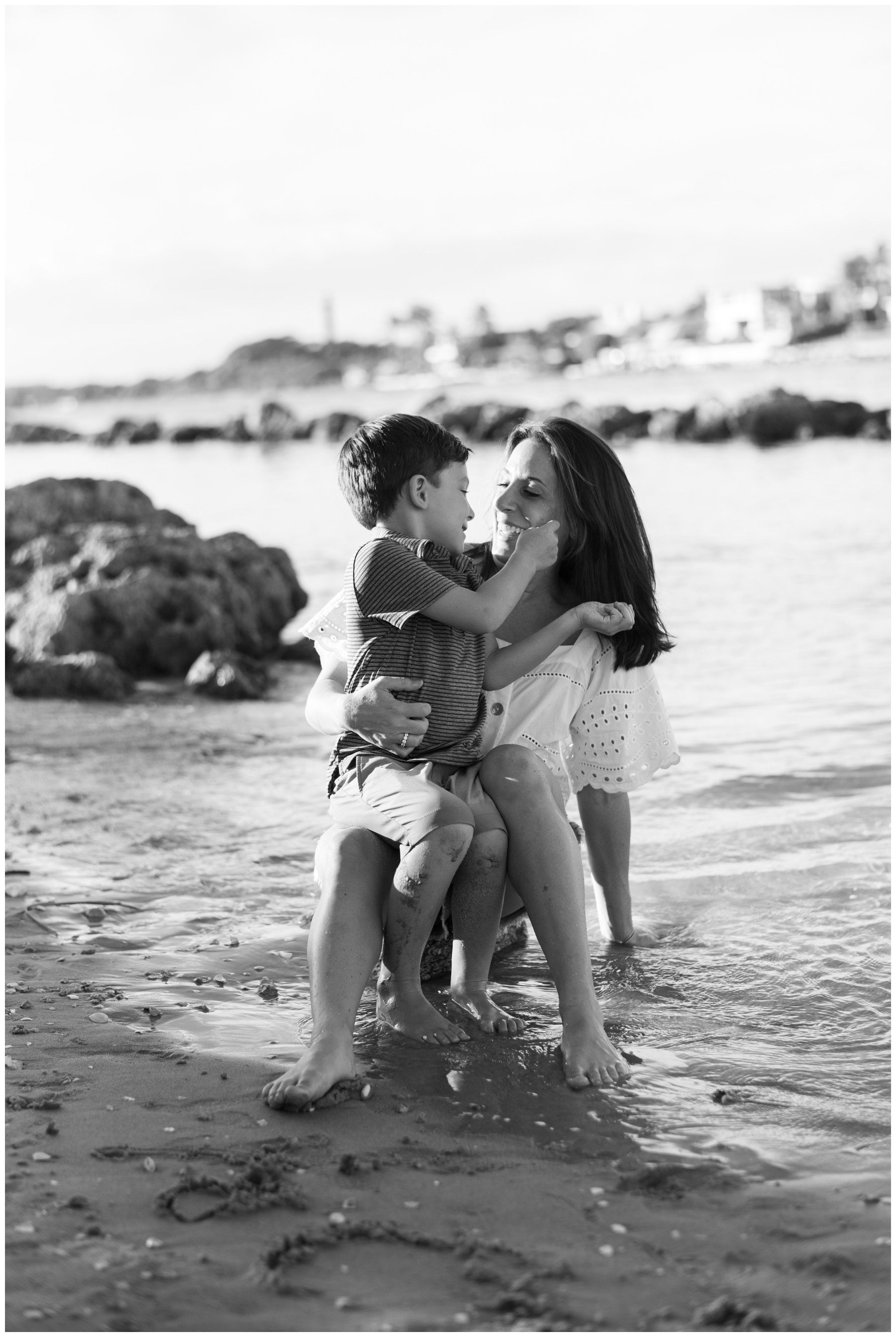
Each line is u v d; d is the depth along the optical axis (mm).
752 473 25016
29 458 49438
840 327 134500
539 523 3883
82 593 9656
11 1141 2660
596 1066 3010
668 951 3914
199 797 5949
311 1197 2430
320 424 55188
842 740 6410
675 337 163625
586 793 3990
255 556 10445
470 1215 2369
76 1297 2070
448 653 3365
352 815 3381
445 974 3791
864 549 13758
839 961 3752
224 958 3930
